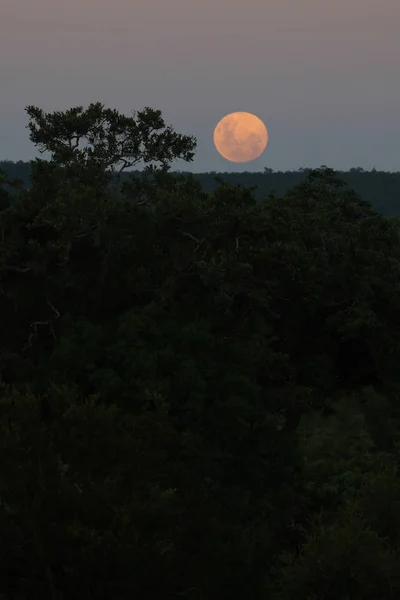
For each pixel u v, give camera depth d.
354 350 110.50
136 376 77.06
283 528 83.62
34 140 98.25
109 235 82.88
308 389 92.50
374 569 56.72
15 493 54.50
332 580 57.56
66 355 77.56
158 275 86.00
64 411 58.34
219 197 88.31
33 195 85.69
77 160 96.31
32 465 54.88
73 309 85.12
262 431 80.94
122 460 56.59
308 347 104.88
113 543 53.41
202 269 82.69
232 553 66.12
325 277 99.31
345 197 127.69
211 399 79.81
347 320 100.75
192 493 61.28
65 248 81.44
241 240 89.81
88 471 55.91
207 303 84.88
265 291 85.50
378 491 64.25
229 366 80.62
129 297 86.19
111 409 57.88
